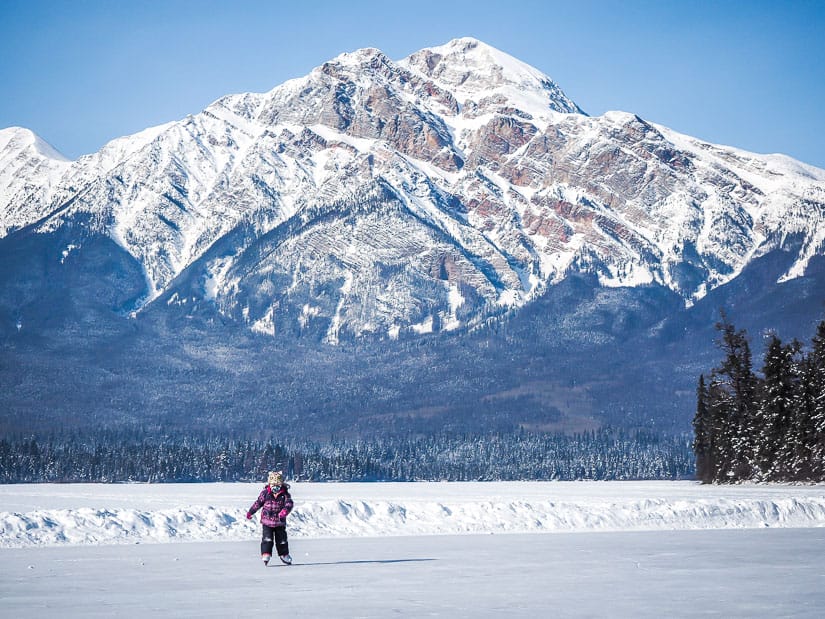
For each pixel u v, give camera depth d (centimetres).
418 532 8556
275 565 5766
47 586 4766
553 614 3806
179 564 5825
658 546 6938
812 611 3844
